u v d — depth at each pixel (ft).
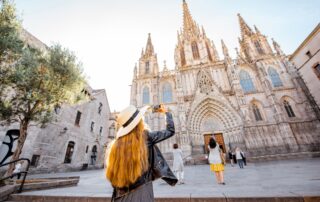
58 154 65.67
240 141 89.40
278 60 107.55
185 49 133.08
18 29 29.58
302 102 90.94
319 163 39.11
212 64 117.91
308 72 89.45
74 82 35.45
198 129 100.63
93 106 97.86
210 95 104.06
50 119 34.24
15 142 47.70
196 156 84.33
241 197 14.35
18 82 28.66
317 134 81.82
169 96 116.88
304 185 17.38
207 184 23.47
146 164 5.34
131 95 122.42
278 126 86.84
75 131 78.18
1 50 26.71
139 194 5.07
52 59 34.01
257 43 121.39
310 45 86.02
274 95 94.22
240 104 95.55
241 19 140.97
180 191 19.03
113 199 5.52
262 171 34.27
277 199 13.56
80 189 23.03
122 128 6.27
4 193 19.29
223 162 24.35
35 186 22.16
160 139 6.37
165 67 130.21
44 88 31.76
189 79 118.42
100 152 100.99
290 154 66.23
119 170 5.14
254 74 107.96
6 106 28.22
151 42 153.79
